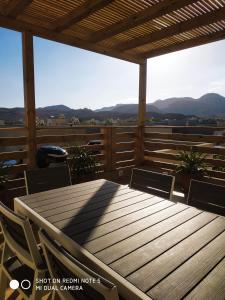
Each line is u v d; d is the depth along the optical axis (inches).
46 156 137.3
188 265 39.2
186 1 112.4
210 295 32.6
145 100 206.2
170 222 55.5
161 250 43.5
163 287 34.0
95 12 128.6
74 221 56.0
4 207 50.1
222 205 66.7
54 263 39.3
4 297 60.9
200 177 147.6
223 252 43.2
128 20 134.3
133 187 90.9
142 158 214.7
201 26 134.6
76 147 157.0
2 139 132.6
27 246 48.9
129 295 33.7
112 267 38.4
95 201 69.6
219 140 165.5
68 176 96.8
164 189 81.7
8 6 119.6
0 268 60.4
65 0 116.8
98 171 168.9
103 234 49.6
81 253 43.0
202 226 53.6
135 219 57.1
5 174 119.0
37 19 134.7
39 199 71.7
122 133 198.4
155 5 120.3
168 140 195.5
